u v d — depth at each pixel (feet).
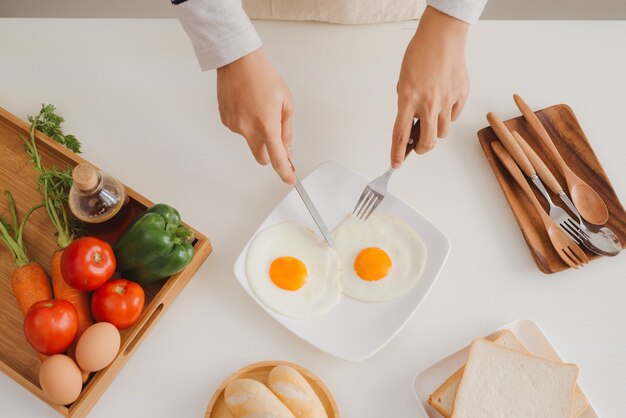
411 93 4.42
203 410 4.53
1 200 5.02
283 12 5.62
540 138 5.25
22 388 4.51
